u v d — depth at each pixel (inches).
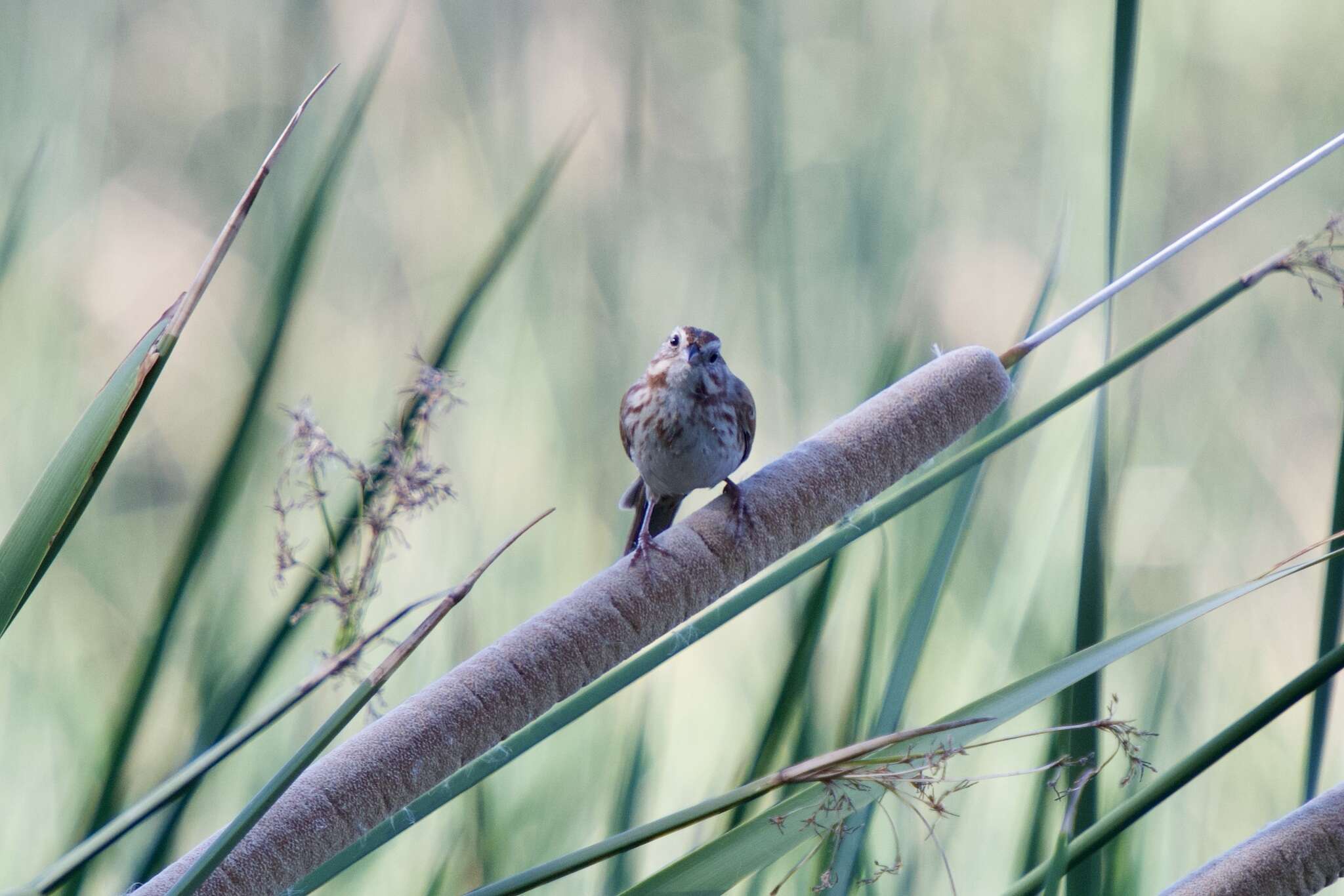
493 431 318.7
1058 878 298.2
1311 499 322.0
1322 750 301.6
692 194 326.3
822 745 304.0
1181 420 321.7
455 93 324.5
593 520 318.7
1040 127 326.3
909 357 311.4
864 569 308.2
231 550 306.8
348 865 299.6
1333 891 307.6
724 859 298.8
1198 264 343.9
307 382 317.1
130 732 302.8
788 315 315.0
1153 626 299.3
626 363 321.4
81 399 317.1
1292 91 364.2
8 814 309.1
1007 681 309.9
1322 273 301.4
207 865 259.3
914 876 305.9
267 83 324.5
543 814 309.7
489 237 321.1
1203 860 311.7
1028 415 302.0
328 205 304.7
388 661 271.6
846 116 321.7
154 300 326.3
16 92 319.6
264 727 299.9
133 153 354.3
